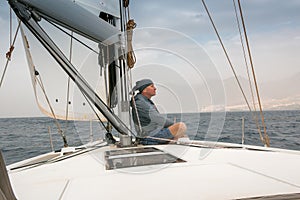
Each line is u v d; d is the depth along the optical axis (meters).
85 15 1.33
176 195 0.75
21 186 0.93
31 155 5.89
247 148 1.57
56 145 6.91
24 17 1.22
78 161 1.33
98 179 0.96
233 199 0.69
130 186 0.85
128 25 1.73
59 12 1.27
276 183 0.82
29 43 2.08
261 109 1.77
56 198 0.78
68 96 2.01
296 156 1.29
